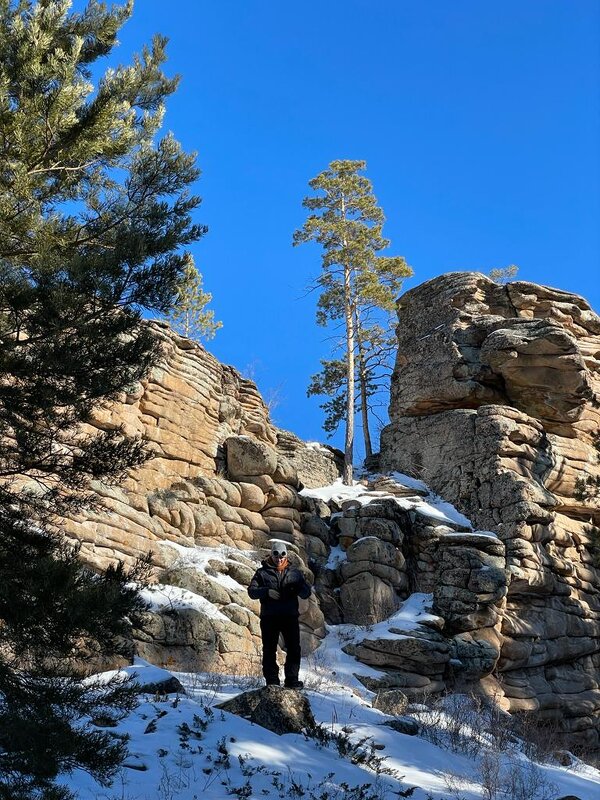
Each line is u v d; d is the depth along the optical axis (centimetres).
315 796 777
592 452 2405
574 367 2319
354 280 3456
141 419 1823
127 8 1312
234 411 2191
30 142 1039
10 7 1110
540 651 1981
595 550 2261
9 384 915
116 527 1530
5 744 627
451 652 1772
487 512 2180
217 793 737
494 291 2652
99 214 1134
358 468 2983
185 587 1519
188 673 1261
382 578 1905
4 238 986
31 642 690
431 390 2506
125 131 1171
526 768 1098
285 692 968
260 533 1914
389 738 1034
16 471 902
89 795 689
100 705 730
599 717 2036
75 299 849
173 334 2006
